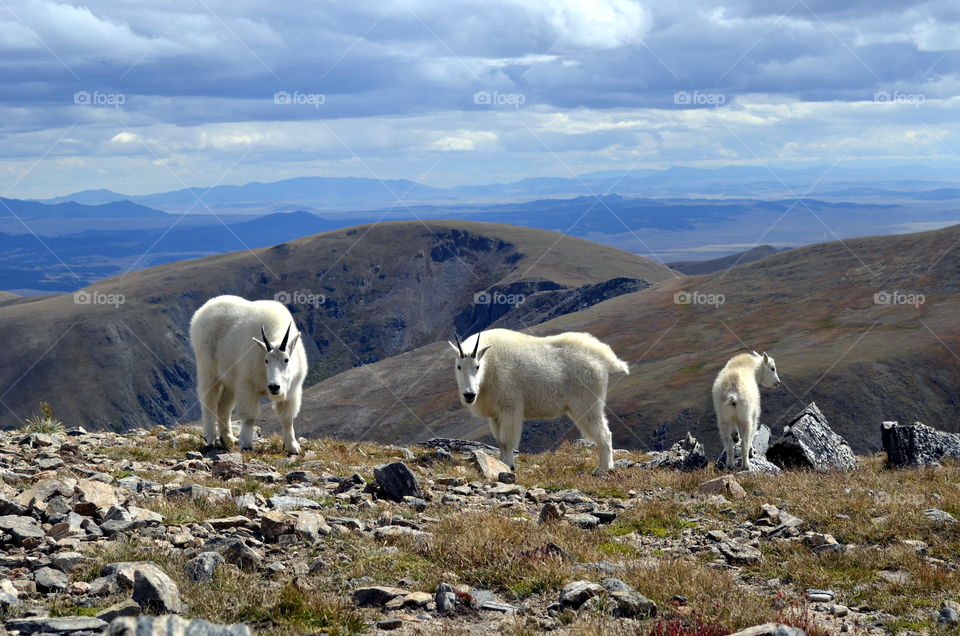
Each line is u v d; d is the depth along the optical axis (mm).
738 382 18656
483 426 148875
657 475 15875
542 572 8406
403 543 9484
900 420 128250
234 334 16812
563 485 15047
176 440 17578
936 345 147000
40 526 9062
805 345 161625
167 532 9242
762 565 9469
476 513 10945
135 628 4598
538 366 17625
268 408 106625
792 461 18922
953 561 9562
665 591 8039
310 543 9359
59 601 7043
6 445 15141
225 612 7074
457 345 17344
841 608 7996
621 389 154000
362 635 6820
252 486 12242
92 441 16984
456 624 7180
